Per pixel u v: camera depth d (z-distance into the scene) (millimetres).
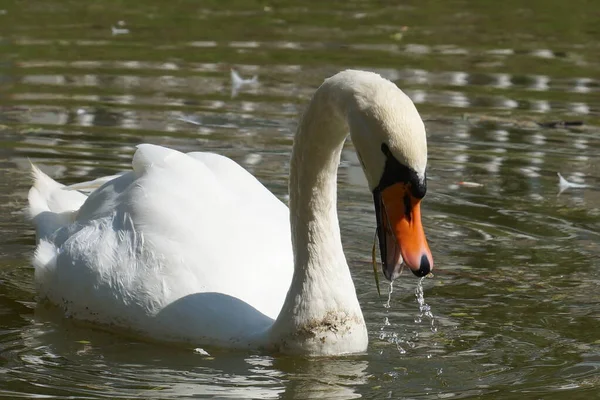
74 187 12414
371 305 11500
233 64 21266
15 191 14695
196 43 22906
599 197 14703
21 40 22625
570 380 9398
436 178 15422
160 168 11594
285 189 14836
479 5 27859
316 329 9914
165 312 10617
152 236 11062
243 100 18797
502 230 13633
